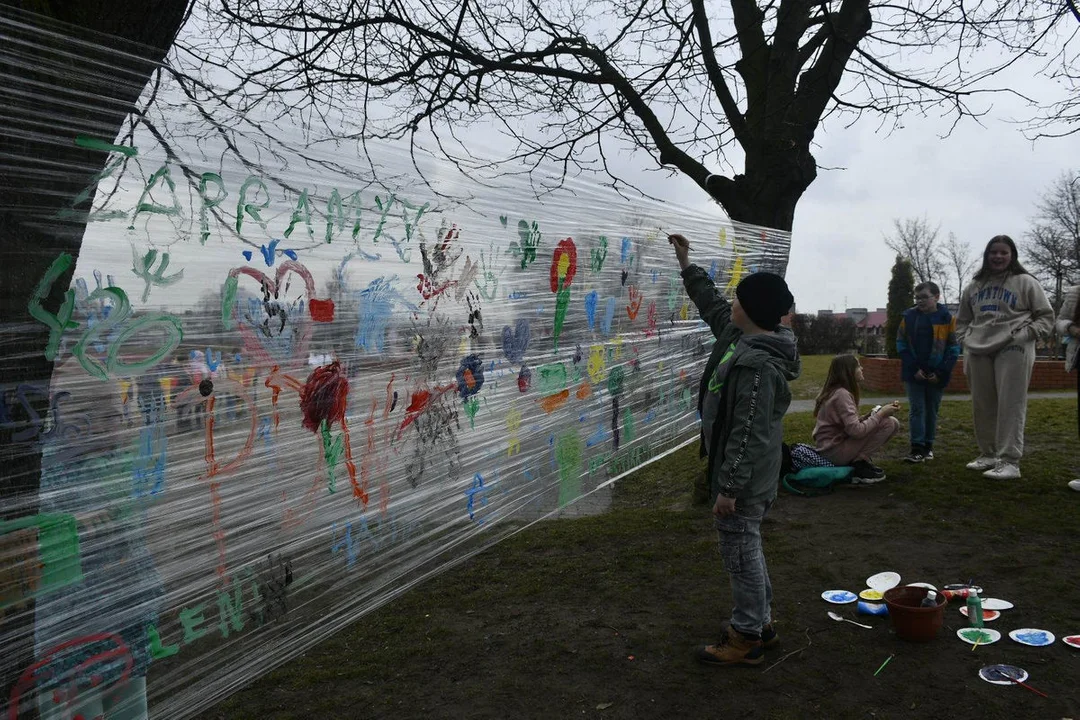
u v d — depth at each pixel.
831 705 2.44
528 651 2.91
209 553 1.81
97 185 1.52
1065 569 3.41
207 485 1.79
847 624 3.03
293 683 2.72
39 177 1.41
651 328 4.30
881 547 3.84
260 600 1.95
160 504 1.69
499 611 3.31
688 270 3.38
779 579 3.51
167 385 1.68
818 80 5.19
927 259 31.02
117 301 1.57
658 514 4.76
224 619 1.85
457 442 2.75
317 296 2.08
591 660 2.81
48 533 1.47
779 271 5.34
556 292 3.37
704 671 2.70
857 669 2.66
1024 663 2.64
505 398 3.04
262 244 1.90
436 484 2.64
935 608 2.81
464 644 3.00
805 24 5.24
